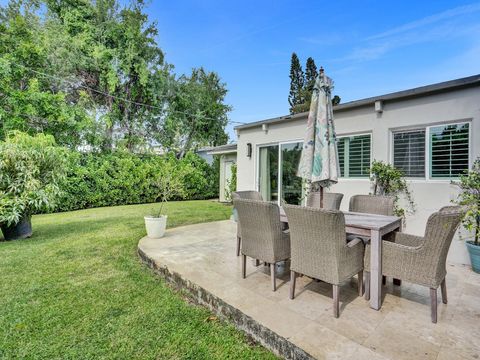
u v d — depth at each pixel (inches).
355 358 68.4
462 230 148.3
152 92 548.1
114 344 81.4
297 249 98.8
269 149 261.1
